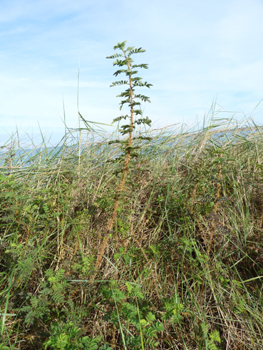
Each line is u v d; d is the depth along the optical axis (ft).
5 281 7.72
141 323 6.09
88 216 9.16
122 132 7.52
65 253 9.07
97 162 12.82
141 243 9.90
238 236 9.78
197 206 10.12
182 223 10.02
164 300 7.06
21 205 9.35
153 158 13.35
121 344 7.13
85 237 9.53
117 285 7.47
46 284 6.89
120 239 9.10
